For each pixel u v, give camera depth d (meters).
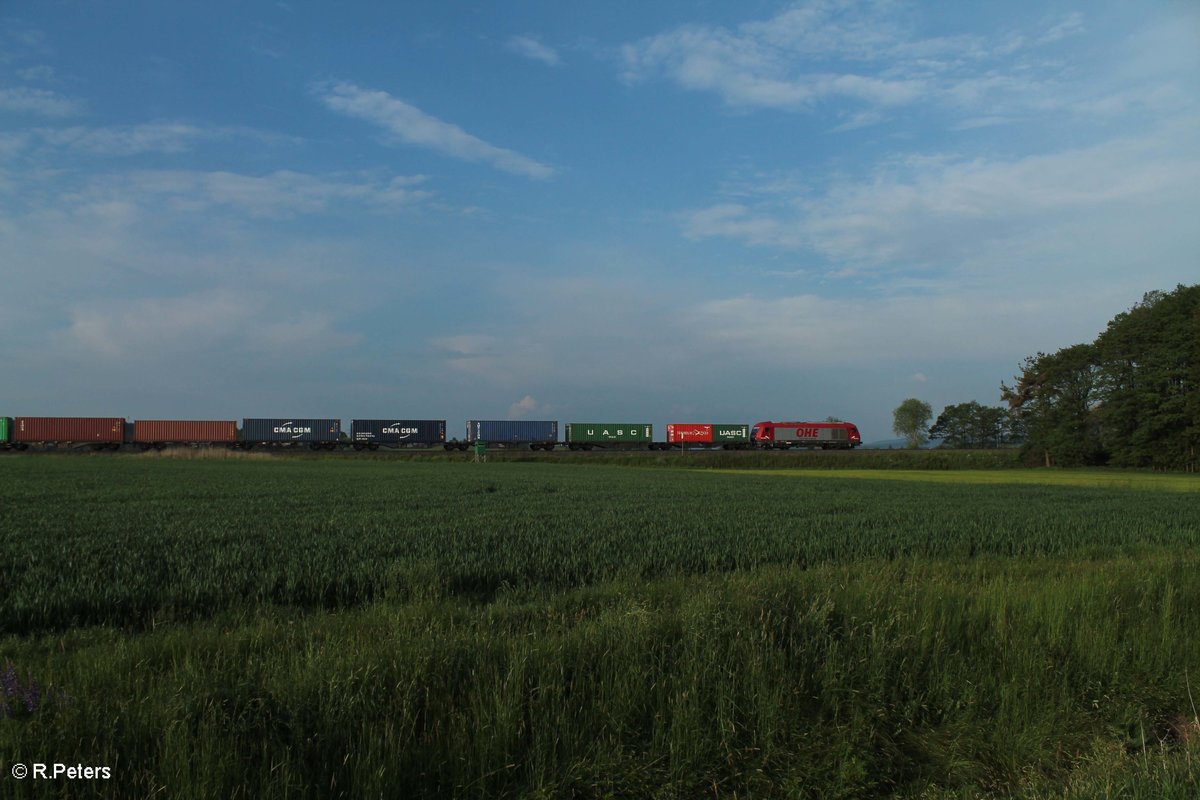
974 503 28.11
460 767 4.63
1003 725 5.74
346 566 11.57
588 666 5.99
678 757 5.03
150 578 10.50
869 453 83.25
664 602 8.68
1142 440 69.50
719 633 6.48
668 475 53.59
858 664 6.30
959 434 155.75
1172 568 11.02
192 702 4.81
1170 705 6.43
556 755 4.91
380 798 4.29
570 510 22.50
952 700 6.09
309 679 5.21
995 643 6.98
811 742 5.41
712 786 4.92
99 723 4.59
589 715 5.31
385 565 11.72
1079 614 7.86
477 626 7.65
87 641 7.77
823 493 33.56
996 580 9.88
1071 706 6.18
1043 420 78.38
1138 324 70.88
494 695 5.17
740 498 28.97
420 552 13.07
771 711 5.45
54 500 24.77
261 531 16.08
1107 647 7.00
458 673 5.69
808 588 8.65
